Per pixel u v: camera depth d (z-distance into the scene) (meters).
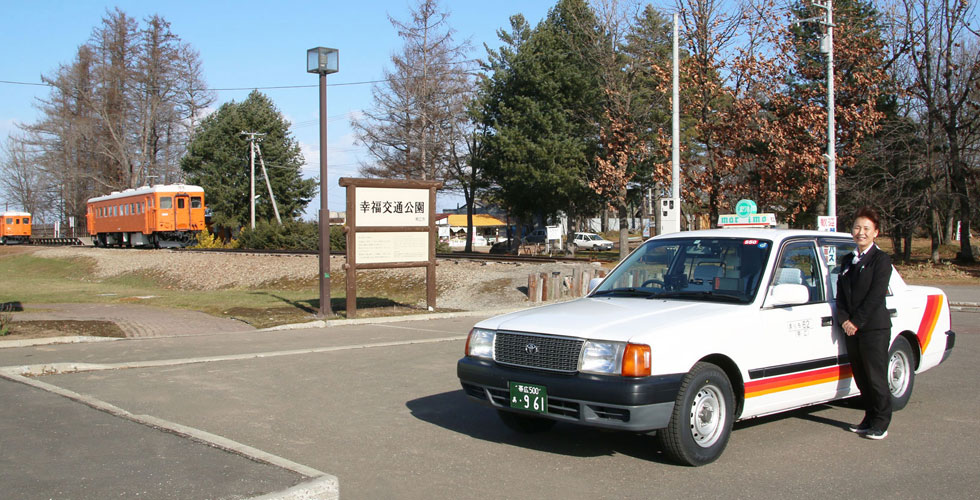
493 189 53.81
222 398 7.93
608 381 5.32
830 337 6.66
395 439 6.45
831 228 21.27
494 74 49.62
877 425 6.46
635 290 6.79
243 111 65.88
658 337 5.39
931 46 34.06
